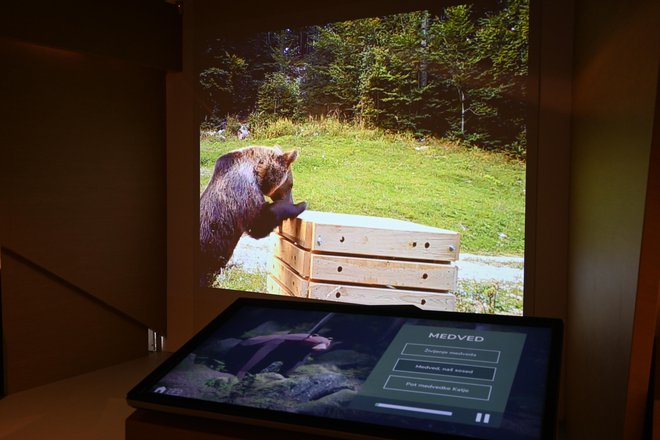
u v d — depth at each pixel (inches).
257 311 59.1
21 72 155.0
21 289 160.9
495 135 150.6
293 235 176.9
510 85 148.3
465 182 154.9
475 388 45.6
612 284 70.6
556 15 142.5
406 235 162.2
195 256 192.4
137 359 191.5
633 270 56.0
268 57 178.9
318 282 172.7
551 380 44.9
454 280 157.0
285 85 176.9
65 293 171.5
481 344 49.9
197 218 191.5
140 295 188.9
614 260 69.3
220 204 187.8
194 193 191.6
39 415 146.2
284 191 178.2
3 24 146.3
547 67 144.1
